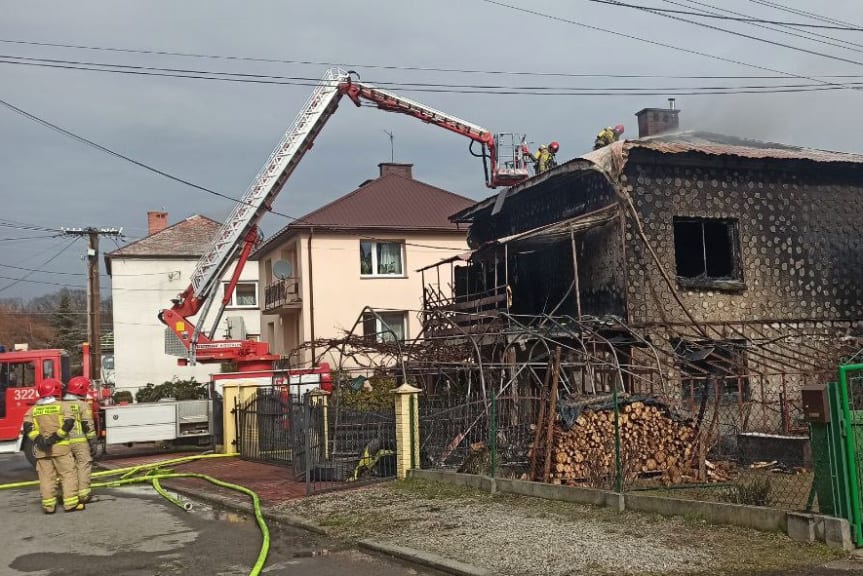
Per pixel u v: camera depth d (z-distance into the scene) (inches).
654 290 608.7
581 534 305.9
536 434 426.3
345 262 1189.7
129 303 1626.5
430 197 1323.8
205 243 1694.1
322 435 498.0
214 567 299.6
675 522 312.8
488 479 408.2
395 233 1215.6
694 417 468.1
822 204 677.3
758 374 547.2
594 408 435.5
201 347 826.8
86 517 417.7
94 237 1327.5
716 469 437.7
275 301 1298.0
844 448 266.1
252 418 646.5
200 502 455.8
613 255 616.4
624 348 584.4
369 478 477.1
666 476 422.3
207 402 723.4
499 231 813.2
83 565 310.5
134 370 1615.4
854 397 271.1
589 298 645.3
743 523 295.6
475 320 695.7
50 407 432.8
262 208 813.9
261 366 842.2
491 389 470.3
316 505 408.2
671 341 600.7
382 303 1201.4
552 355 505.0
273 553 317.7
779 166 654.5
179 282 1651.1
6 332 2600.9
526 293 737.6
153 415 703.7
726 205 643.5
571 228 596.1
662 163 623.5
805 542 270.7
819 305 660.1
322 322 1166.3
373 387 781.9
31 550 342.6
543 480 415.2
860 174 693.3
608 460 420.5
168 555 322.0
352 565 293.6
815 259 666.2
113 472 595.5
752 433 487.8
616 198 615.8
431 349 665.6
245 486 489.7
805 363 574.9
